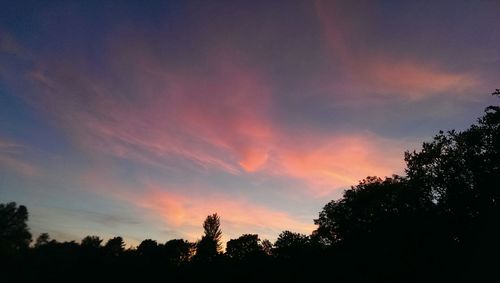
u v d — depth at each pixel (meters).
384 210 51.19
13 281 83.06
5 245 84.06
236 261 101.50
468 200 40.69
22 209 86.81
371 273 49.03
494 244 39.22
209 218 118.12
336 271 59.75
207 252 112.75
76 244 130.12
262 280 82.06
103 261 123.38
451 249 41.41
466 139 42.56
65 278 108.06
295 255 77.75
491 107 41.25
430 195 45.91
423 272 42.50
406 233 44.19
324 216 63.84
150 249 135.62
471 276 40.12
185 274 109.94
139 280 118.94
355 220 55.84
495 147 40.75
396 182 53.47
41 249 117.38
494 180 39.53
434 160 45.38
